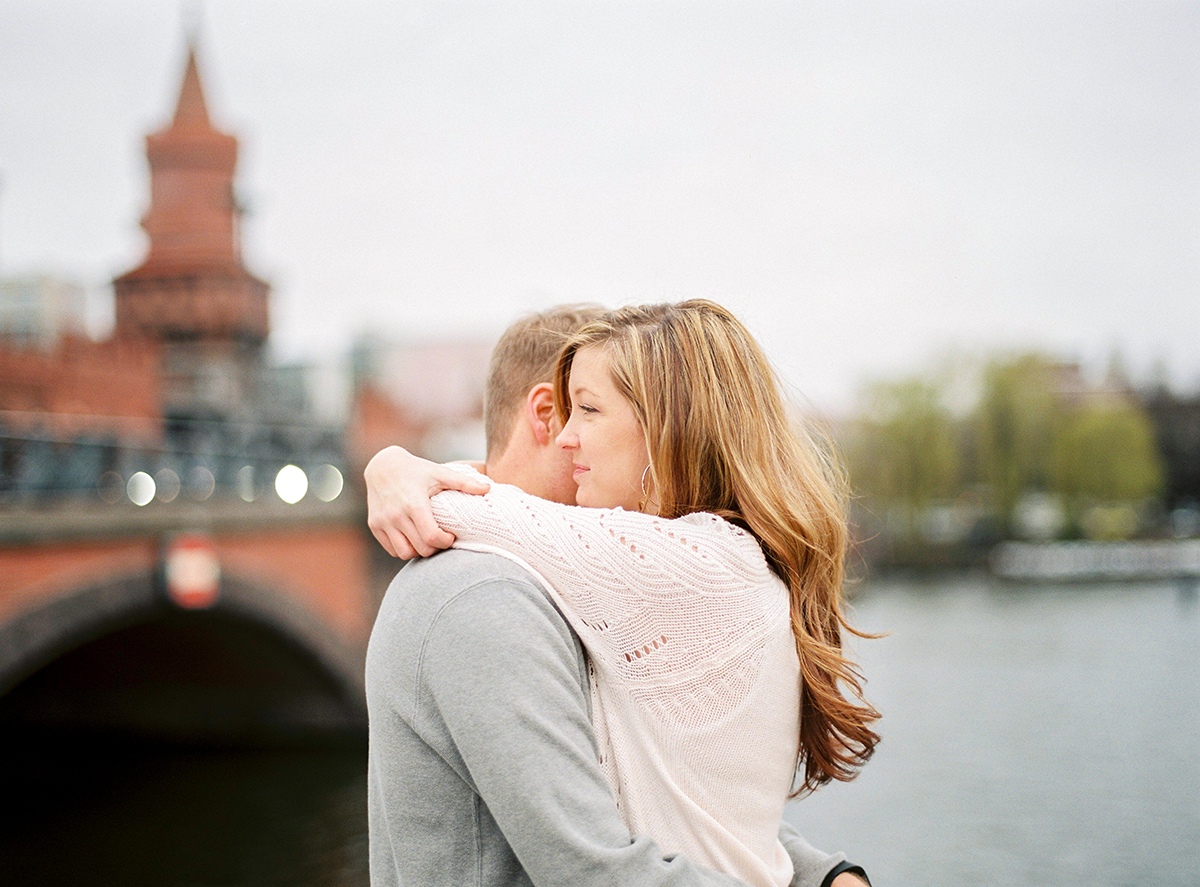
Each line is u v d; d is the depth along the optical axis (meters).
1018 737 14.56
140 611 11.21
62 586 10.24
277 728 15.36
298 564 13.96
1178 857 9.60
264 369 28.19
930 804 11.41
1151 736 14.48
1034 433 46.12
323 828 11.48
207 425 13.72
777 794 1.21
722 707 1.14
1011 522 46.16
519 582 1.09
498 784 1.00
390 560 16.05
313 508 14.24
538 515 1.15
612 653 1.12
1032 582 40.41
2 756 14.89
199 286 29.31
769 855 1.21
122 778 13.62
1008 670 20.17
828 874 1.35
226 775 13.64
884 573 42.88
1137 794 11.71
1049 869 9.41
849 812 11.19
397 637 1.10
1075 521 47.47
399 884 1.08
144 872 10.14
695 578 1.13
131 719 15.88
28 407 15.20
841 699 1.24
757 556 1.20
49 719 16.33
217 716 15.59
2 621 9.60
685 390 1.25
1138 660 21.14
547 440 1.52
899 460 43.72
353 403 18.33
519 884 1.07
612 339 1.30
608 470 1.29
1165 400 66.88
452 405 34.84
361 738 15.00
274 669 15.12
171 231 30.12
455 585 1.08
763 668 1.16
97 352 16.98
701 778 1.13
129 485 11.55
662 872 1.00
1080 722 15.47
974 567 44.16
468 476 1.21
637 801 1.12
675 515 1.26
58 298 20.03
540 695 1.03
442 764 1.07
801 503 1.27
